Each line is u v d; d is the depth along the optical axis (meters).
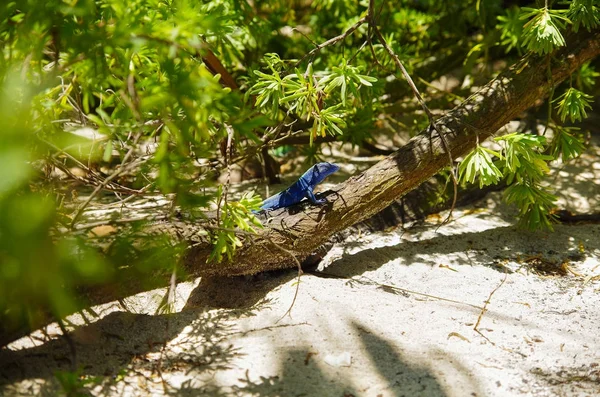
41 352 3.23
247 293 3.99
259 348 3.29
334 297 3.77
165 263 3.23
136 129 2.93
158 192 3.51
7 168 2.15
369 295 3.84
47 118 3.02
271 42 6.17
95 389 2.94
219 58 5.08
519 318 3.68
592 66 6.42
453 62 7.07
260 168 5.86
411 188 4.18
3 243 2.31
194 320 3.57
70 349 3.25
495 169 3.95
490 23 6.87
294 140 5.45
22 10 2.63
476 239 4.69
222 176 5.83
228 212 3.53
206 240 3.65
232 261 3.76
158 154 2.79
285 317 3.56
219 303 3.96
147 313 3.79
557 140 4.55
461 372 3.13
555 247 4.59
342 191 4.05
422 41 7.05
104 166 5.36
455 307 3.77
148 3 3.16
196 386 2.99
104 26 2.72
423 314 3.66
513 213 5.10
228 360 3.19
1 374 3.02
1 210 2.33
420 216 5.04
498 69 7.21
